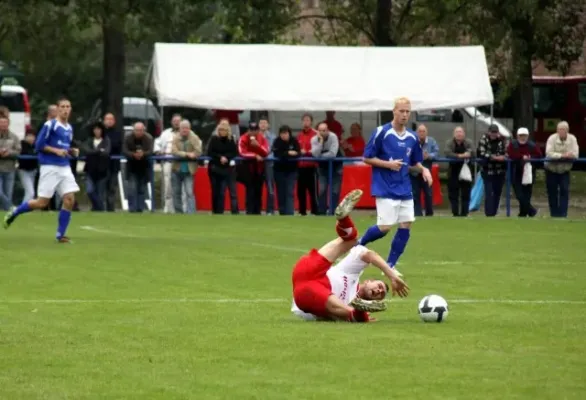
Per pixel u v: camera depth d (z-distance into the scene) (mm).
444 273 31578
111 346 19828
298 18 74500
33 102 100625
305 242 40344
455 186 55938
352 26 78812
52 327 21891
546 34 75938
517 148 55688
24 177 54406
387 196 31734
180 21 70125
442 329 21688
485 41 73250
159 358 18734
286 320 22750
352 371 17719
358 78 57750
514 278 30516
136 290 27562
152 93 59219
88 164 54938
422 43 76625
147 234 43094
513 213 60094
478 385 16750
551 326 22203
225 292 27281
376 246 39906
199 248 37750
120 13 66812
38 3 70750
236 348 19578
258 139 55156
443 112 82875
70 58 94312
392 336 20766
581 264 34062
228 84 57094
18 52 90938
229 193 55375
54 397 16016
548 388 16562
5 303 25312
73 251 36281
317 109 57281
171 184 55656
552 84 87500
